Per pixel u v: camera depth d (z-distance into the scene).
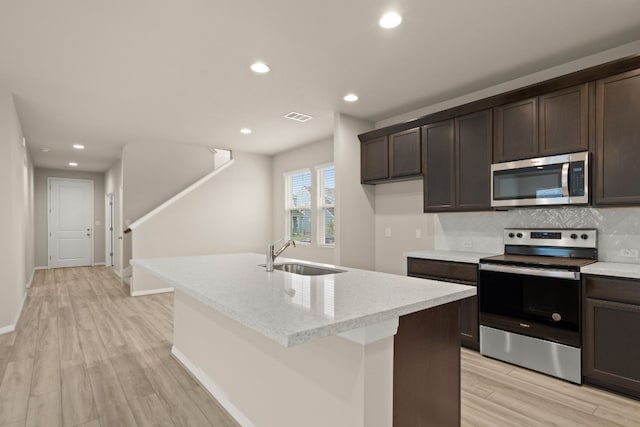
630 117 2.39
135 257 5.53
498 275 2.88
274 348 1.79
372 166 4.30
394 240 4.38
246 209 6.66
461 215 3.71
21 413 2.18
